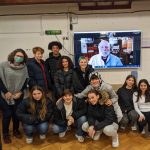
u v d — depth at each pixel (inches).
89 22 187.9
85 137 152.5
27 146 144.9
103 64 189.8
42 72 164.4
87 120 146.9
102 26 188.2
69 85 161.8
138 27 187.0
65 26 189.2
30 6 186.9
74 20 188.1
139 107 156.3
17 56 141.7
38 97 142.5
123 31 184.9
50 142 148.9
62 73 162.9
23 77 147.6
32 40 192.1
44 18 188.7
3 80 143.1
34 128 146.4
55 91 164.1
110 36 185.6
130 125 162.6
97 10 185.8
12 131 161.3
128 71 192.1
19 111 144.3
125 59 188.4
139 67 189.8
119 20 186.7
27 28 190.7
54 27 189.8
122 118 155.3
